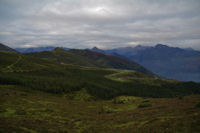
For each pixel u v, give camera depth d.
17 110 32.16
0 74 103.62
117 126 24.50
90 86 140.12
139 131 19.61
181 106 30.89
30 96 57.19
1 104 36.06
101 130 22.75
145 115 28.58
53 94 98.56
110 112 39.69
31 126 21.97
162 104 38.81
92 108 47.28
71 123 27.08
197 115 21.33
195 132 16.14
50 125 24.23
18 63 172.12
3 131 18.16
